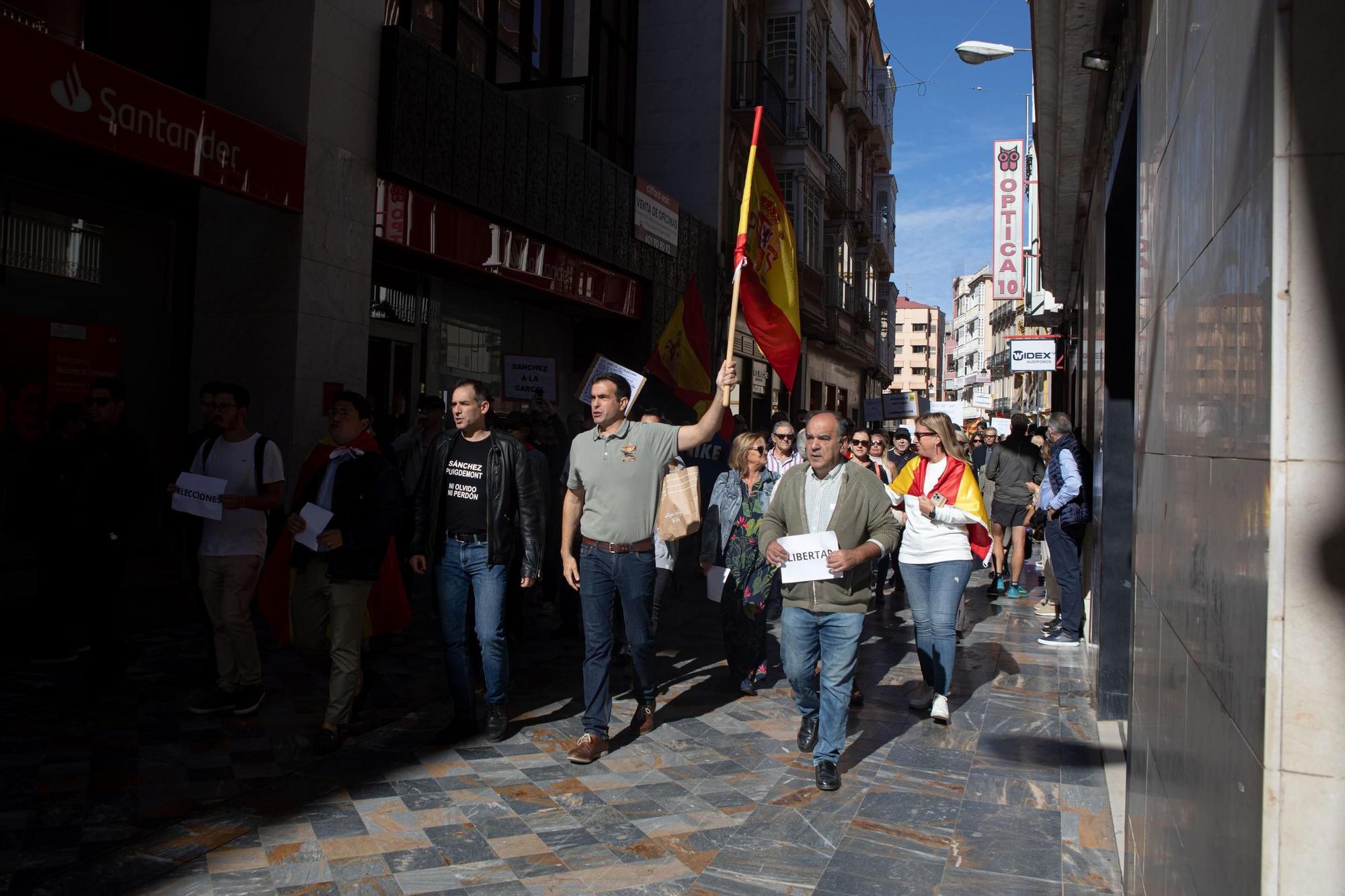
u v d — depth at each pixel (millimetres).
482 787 4480
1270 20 1577
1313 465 1513
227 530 5305
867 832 4059
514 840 3910
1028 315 24000
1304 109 1524
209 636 5762
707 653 7594
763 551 4953
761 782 4668
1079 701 6219
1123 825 4148
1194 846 2070
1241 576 1730
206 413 5688
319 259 9250
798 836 4008
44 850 3633
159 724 5148
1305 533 1518
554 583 8531
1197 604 2135
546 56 15266
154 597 7895
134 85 7195
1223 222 1949
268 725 5227
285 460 9000
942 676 5688
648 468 5078
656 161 18969
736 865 3727
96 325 8711
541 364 11656
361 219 9805
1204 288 2137
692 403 12188
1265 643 1554
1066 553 8117
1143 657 3057
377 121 9992
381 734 5191
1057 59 7480
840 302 29156
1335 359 1504
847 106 30969
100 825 3877
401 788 4434
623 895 3475
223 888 3412
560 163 13422
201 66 9688
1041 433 15461
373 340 11656
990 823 4168
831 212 29828
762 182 8305
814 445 4750
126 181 8961
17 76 6340
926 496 5793
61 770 4449
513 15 14156
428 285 12562
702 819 4191
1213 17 2096
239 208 9227
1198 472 2158
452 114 11016
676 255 17219
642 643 5289
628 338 16578
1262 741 1561
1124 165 5719
